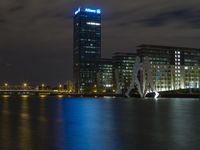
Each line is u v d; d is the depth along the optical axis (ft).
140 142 195.52
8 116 387.55
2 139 203.51
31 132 237.66
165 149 175.52
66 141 198.39
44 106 642.63
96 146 182.91
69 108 565.12
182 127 269.64
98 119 346.33
